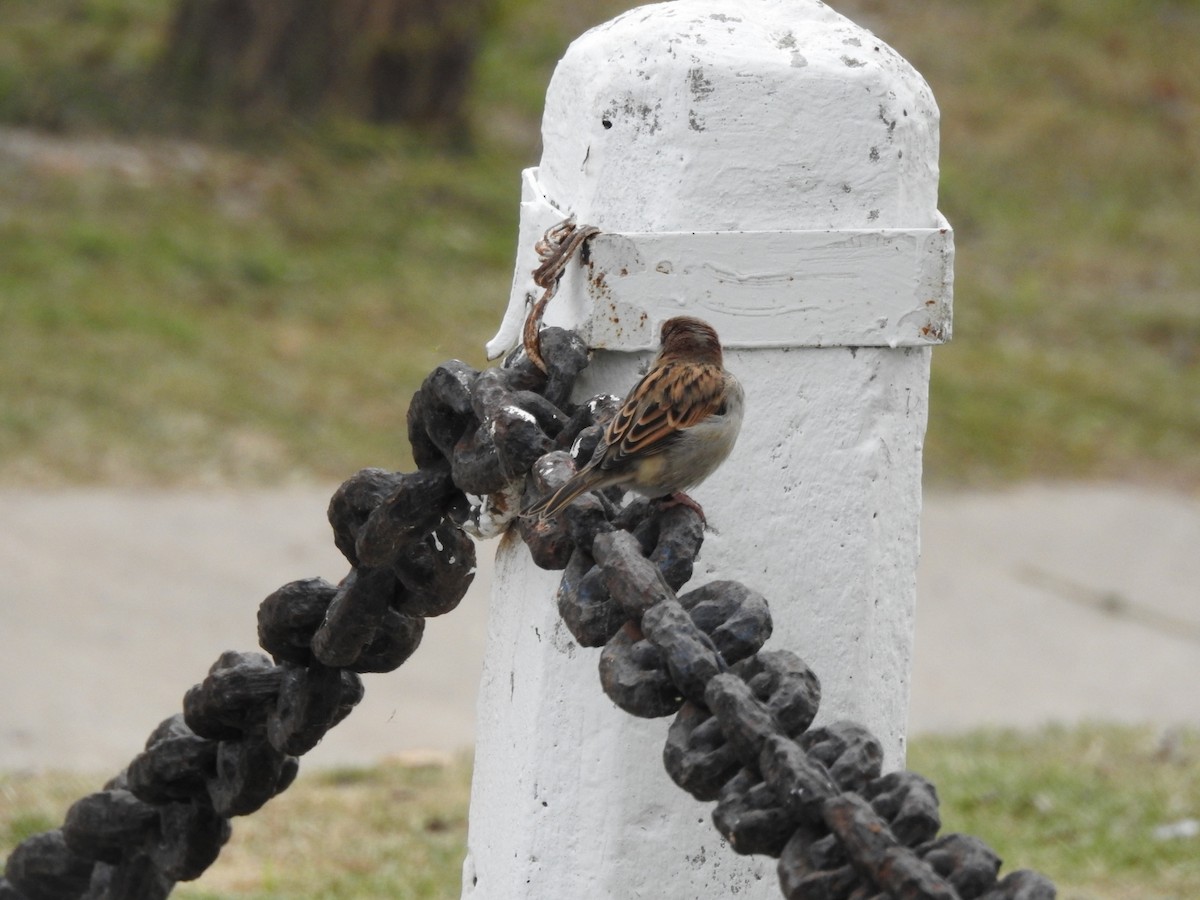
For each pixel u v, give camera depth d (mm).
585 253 7617
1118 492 30859
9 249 33625
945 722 21109
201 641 21922
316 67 42062
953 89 51719
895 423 8023
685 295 7672
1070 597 26219
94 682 20406
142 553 24203
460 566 8055
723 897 7844
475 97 46781
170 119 40625
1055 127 50781
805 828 5684
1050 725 20234
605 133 7809
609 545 6438
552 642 7742
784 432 7859
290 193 38594
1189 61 55875
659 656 6184
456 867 14797
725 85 7711
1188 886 14477
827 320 7801
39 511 25078
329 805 16734
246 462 27438
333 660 8000
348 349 32219
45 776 17359
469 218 39312
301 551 24922
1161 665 23766
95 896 9391
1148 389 36125
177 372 30094
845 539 7945
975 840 5645
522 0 43500
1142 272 43438
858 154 7848
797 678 6234
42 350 30000
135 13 46000
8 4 45812
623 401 7547
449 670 22016
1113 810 16547
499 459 7273
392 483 7941
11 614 21984
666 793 7750
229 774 8523
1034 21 56406
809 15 8195
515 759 7996
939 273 7887
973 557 27531
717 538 7855
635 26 7949
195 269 34344
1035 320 39500
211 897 13688
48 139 38969
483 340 33500
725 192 7730
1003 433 32750
